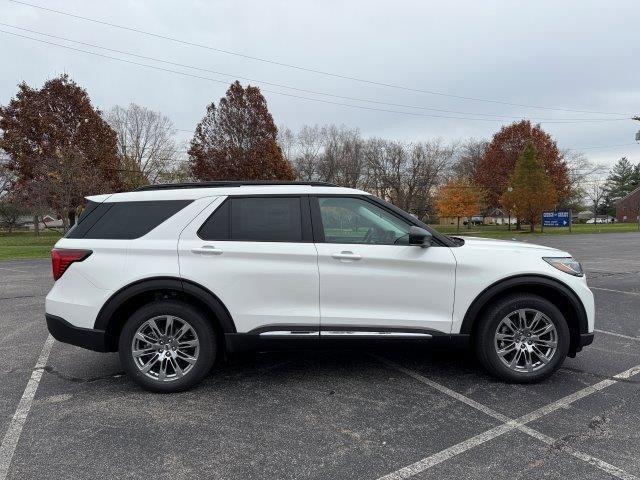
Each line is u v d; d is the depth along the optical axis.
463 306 3.92
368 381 4.19
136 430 3.29
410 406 3.66
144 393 3.93
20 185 27.23
